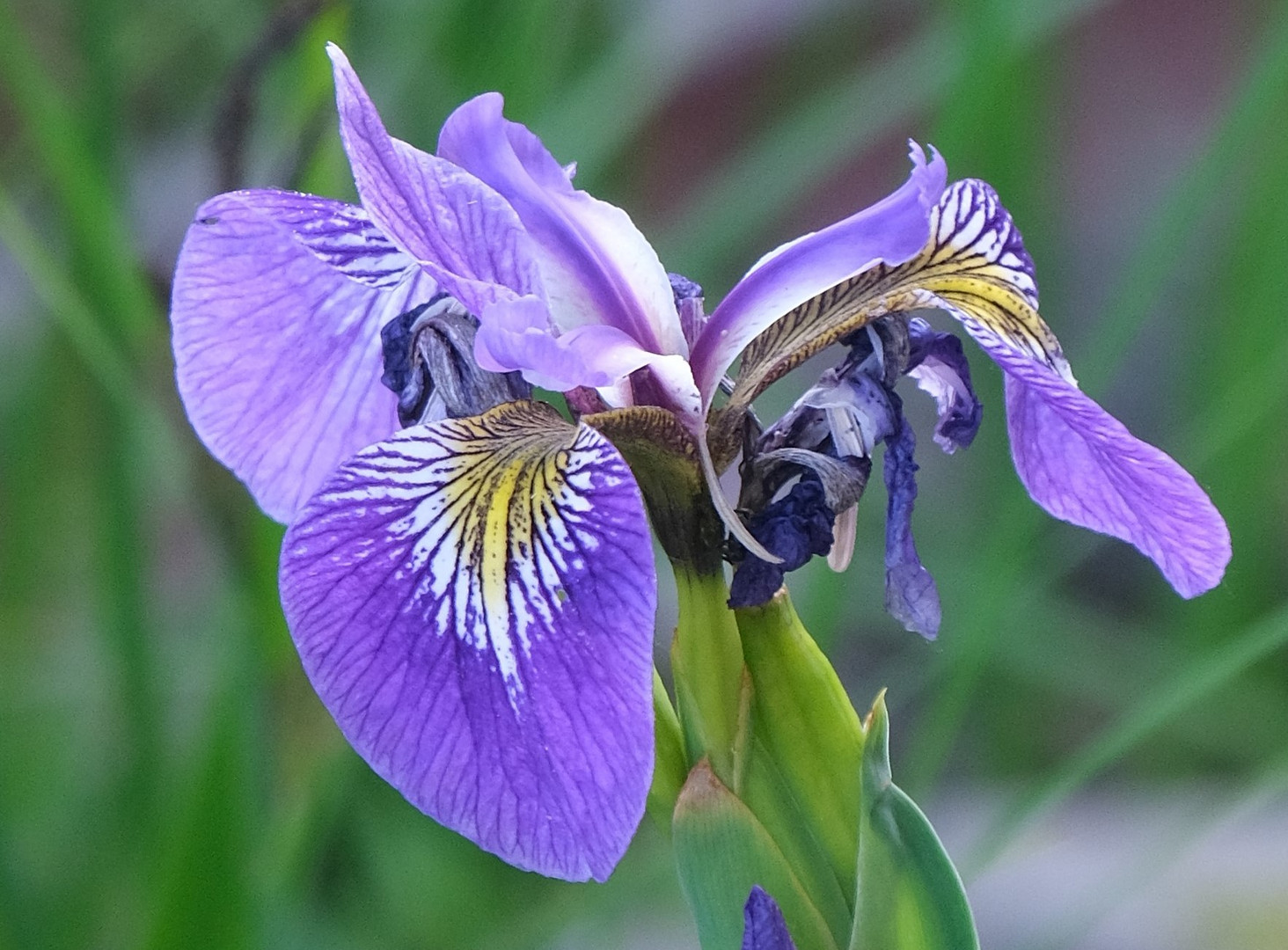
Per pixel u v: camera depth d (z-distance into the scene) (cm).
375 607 48
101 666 72
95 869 66
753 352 50
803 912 49
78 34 70
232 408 51
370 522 48
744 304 50
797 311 50
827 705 49
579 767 47
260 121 64
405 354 50
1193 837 63
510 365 48
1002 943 77
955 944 48
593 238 50
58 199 67
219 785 57
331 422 52
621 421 49
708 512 50
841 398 50
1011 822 57
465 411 49
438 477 49
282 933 60
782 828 49
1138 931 76
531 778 47
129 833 64
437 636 48
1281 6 65
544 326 49
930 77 71
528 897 74
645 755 47
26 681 79
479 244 49
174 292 51
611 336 50
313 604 48
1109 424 49
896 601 49
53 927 64
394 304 51
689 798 49
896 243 49
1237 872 79
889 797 48
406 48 73
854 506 51
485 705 47
